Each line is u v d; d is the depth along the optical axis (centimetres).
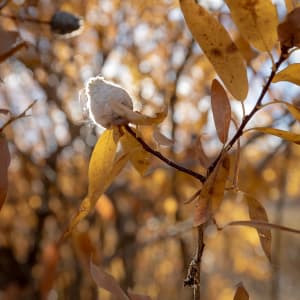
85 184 152
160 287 169
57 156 154
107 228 148
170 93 135
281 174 136
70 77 148
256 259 175
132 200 148
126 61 146
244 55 52
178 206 142
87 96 43
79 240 80
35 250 154
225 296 194
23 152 153
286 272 224
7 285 149
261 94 44
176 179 130
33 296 146
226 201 150
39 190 156
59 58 145
